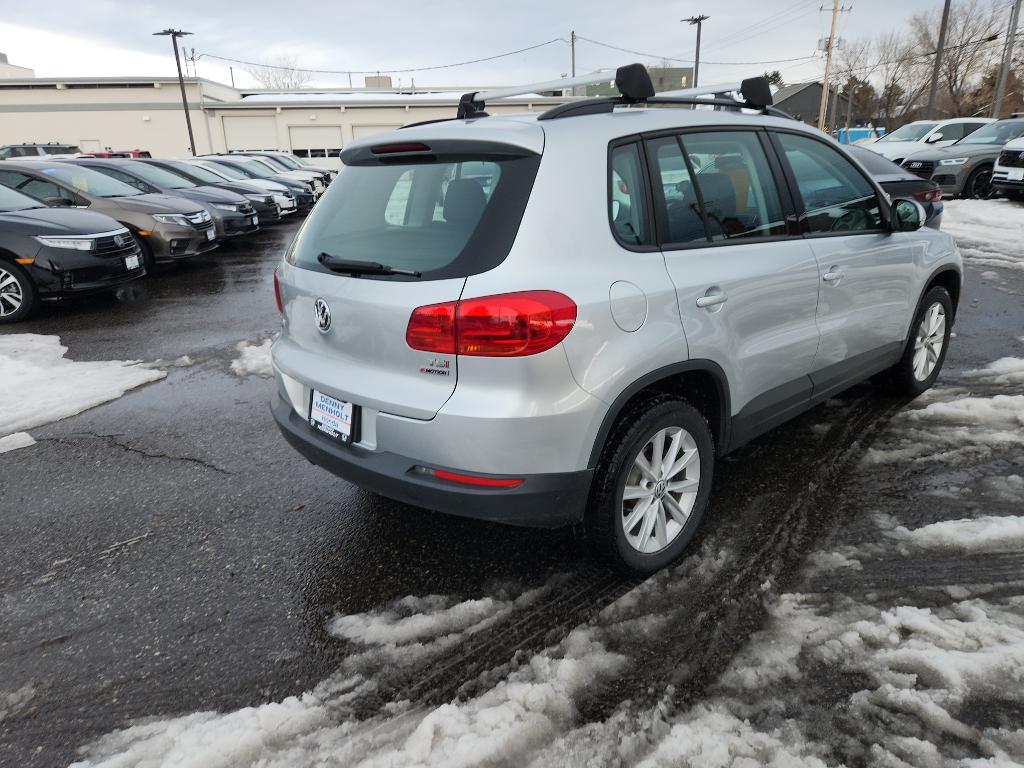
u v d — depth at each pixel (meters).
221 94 44.66
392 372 2.38
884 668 2.21
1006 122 15.69
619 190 2.47
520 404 2.17
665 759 1.92
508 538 3.08
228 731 2.07
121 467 3.89
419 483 2.33
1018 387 4.56
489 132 2.39
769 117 3.24
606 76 2.96
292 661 2.37
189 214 9.91
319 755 1.98
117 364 5.77
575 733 2.02
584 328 2.23
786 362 3.11
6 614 2.65
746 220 2.93
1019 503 3.15
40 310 7.85
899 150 16.38
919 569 2.71
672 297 2.49
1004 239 10.68
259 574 2.88
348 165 2.96
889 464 3.59
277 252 12.03
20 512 3.42
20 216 7.47
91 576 2.88
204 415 4.64
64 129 40.06
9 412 4.71
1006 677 2.14
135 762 1.98
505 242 2.21
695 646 2.35
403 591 2.73
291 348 2.92
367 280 2.42
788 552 2.87
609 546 2.56
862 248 3.49
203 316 7.46
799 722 2.02
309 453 2.77
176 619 2.60
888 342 3.90
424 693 2.20
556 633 2.45
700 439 2.77
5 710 2.19
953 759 1.88
